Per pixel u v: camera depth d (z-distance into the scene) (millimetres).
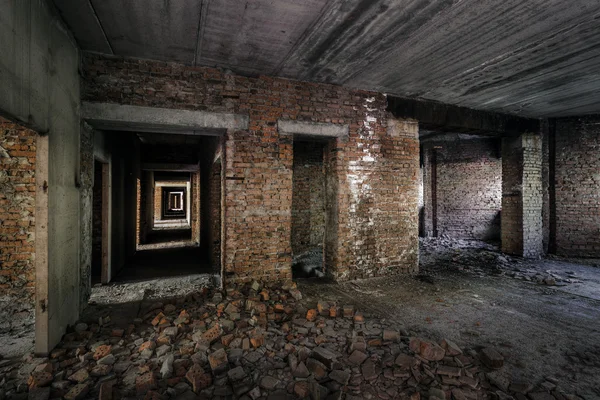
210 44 3357
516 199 6551
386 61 3752
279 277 4410
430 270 5453
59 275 2797
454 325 3186
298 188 7102
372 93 4883
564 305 3770
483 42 3271
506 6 2633
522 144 6387
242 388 2109
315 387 2035
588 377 2295
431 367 2391
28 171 3266
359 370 2340
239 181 4164
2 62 1830
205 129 4121
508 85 4562
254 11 2721
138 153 8375
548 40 3230
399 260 5156
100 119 3555
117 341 2832
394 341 2799
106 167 4973
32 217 3275
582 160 6402
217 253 5941
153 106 3744
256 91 4215
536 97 5086
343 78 4336
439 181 9469
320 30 3043
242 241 4211
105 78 3578
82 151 3572
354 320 3260
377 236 4980
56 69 2719
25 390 2133
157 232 12047
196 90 3922
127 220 6785
